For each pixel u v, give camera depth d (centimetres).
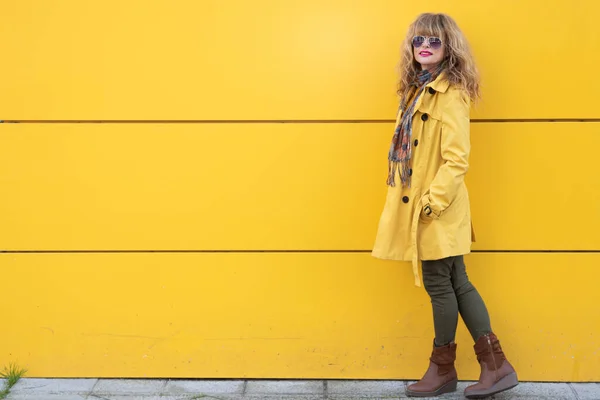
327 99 324
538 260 329
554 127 321
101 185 333
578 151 322
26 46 325
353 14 319
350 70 322
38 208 335
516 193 326
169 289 338
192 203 333
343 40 320
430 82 290
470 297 310
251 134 328
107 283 338
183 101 326
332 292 336
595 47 315
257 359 341
